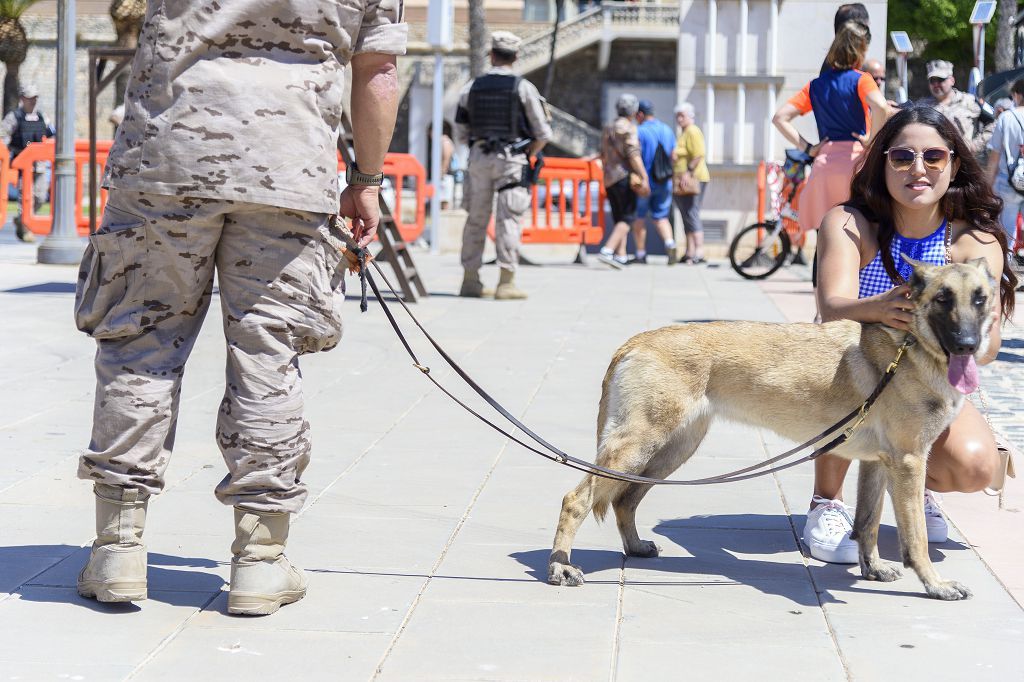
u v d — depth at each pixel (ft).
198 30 13.33
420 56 149.89
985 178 16.57
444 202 76.38
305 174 13.62
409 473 21.09
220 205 13.43
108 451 13.87
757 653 13.23
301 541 17.11
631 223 62.59
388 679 12.34
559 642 13.48
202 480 20.20
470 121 45.62
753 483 21.06
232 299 13.94
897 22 144.56
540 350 34.17
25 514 17.93
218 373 29.86
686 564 16.62
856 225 16.71
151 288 13.89
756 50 67.05
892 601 15.07
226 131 13.29
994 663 12.98
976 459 16.43
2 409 25.09
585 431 24.38
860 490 16.10
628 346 16.21
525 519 18.56
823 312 15.94
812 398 15.58
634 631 13.89
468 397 27.63
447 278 53.93
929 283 14.38
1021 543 17.54
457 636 13.61
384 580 15.53
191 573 15.57
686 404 15.85
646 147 63.10
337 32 13.84
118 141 13.73
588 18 155.22
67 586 14.89
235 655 12.91
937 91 48.44
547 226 64.39
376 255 49.67
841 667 12.83
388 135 14.79
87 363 30.55
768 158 67.46
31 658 12.69
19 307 39.91
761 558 16.94
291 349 14.10
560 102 160.04
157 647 13.10
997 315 16.28
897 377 14.93
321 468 21.29
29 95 73.51
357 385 28.89
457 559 16.52
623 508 16.87
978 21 59.72
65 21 52.70
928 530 17.43
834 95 32.17
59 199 53.72
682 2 66.95
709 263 65.67
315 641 13.37
